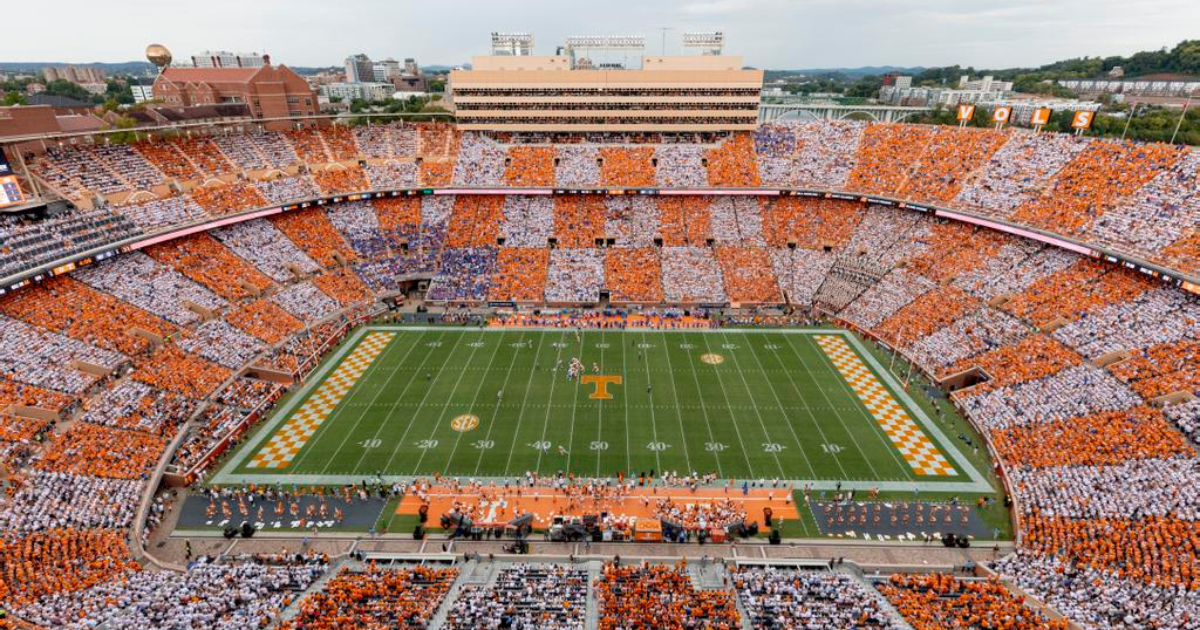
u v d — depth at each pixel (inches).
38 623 1038.4
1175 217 2033.7
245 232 2657.5
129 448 1581.0
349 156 3159.5
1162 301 1908.2
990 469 1616.6
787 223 3021.7
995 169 2642.7
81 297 2017.7
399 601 1130.0
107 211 2223.2
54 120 2349.9
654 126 3462.1
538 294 2733.8
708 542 1382.9
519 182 3147.1
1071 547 1268.5
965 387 2038.6
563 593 1160.2
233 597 1134.4
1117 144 2389.3
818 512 1464.1
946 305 2345.0
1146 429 1545.3
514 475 1590.8
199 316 2183.8
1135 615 1045.8
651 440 1738.4
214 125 3019.2
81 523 1358.3
